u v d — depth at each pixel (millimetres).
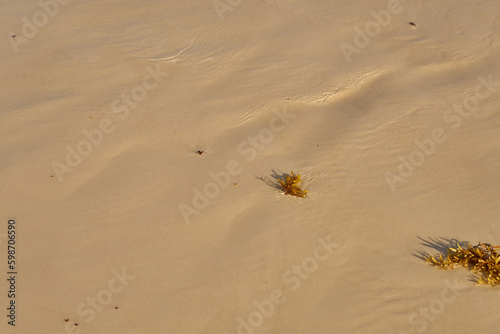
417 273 5695
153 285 5488
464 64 8258
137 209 6125
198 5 9062
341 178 6570
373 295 5492
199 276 5574
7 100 7234
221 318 5270
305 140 6988
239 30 8539
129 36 8320
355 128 7164
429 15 9195
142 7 8945
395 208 6285
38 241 5789
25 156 6555
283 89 7574
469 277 5691
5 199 6125
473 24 9008
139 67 7812
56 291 5398
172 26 8555
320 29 8680
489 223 6188
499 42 8664
